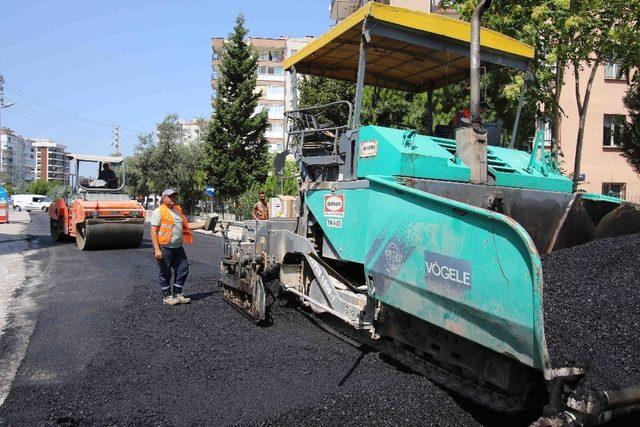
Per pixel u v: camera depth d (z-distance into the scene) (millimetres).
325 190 4898
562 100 18422
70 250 12531
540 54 9641
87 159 13430
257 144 25219
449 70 5762
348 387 3824
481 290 2814
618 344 2791
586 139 18672
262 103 54688
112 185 13664
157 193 32031
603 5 9211
